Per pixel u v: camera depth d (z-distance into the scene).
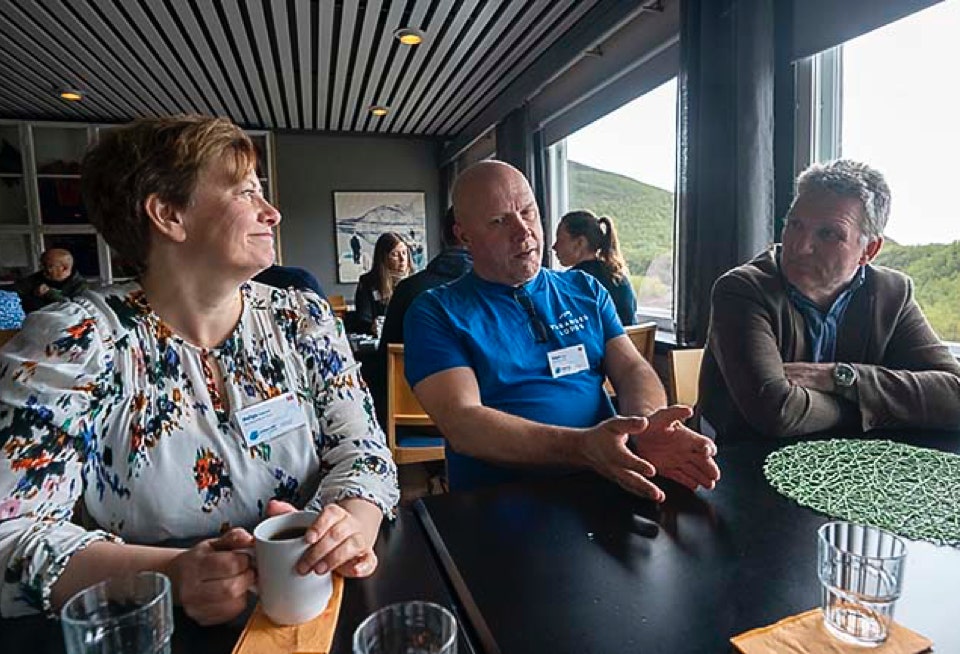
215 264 0.84
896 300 1.43
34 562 0.64
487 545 0.75
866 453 1.08
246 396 0.89
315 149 6.36
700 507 0.86
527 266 1.38
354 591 0.66
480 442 1.15
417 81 4.67
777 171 2.24
